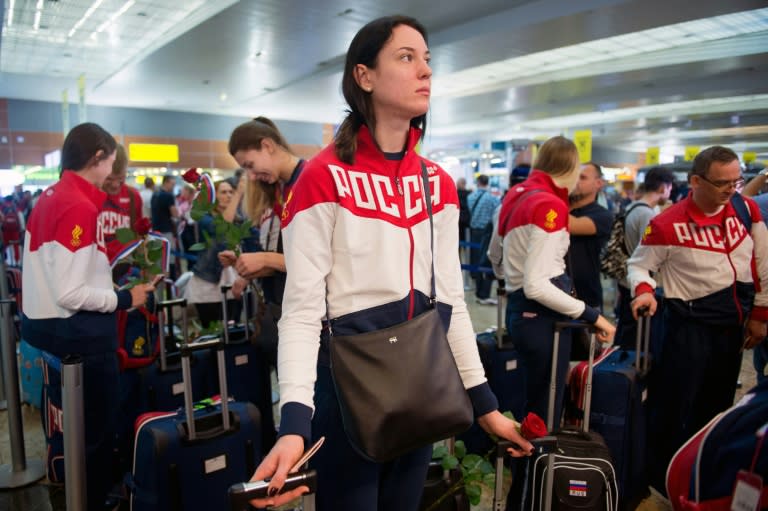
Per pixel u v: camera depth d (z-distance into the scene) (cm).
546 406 212
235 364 259
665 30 963
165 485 175
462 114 1830
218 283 350
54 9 910
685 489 122
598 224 272
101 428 201
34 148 1638
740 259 213
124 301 200
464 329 116
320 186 97
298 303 95
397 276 100
